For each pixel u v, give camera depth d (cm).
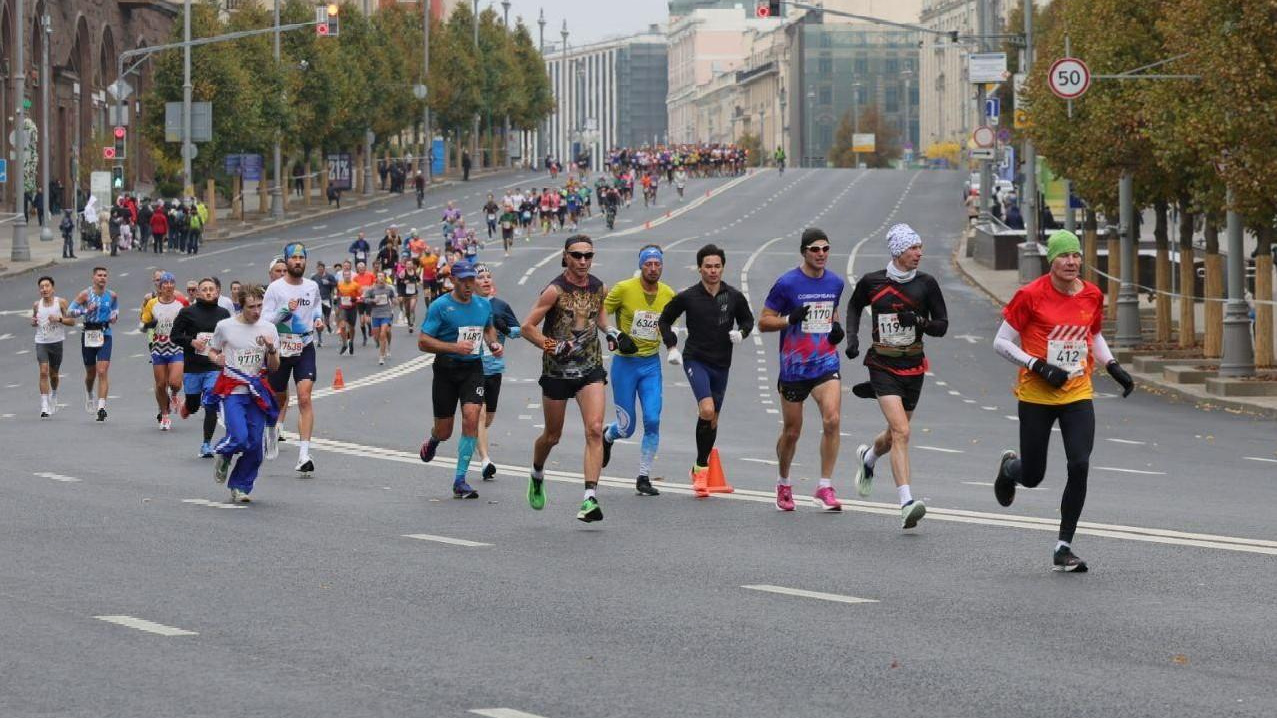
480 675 1257
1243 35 4350
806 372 2225
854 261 9662
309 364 2791
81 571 1762
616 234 11694
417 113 17562
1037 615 1495
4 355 5875
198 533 2062
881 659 1311
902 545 1933
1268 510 2267
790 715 1131
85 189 12519
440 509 2314
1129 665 1287
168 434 3512
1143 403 4497
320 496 2470
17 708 1155
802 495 2477
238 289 2378
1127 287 5891
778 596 1600
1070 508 1734
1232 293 4638
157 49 10731
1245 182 4341
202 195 13988
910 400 2081
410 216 13512
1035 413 1766
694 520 2177
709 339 2417
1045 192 9344
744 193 15862
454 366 2458
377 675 1259
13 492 2498
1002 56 8956
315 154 15562
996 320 7156
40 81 13200
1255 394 4438
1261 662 1297
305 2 14338
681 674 1260
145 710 1148
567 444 3356
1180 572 1723
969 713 1137
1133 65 5581
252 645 1373
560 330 2158
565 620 1480
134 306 7450
